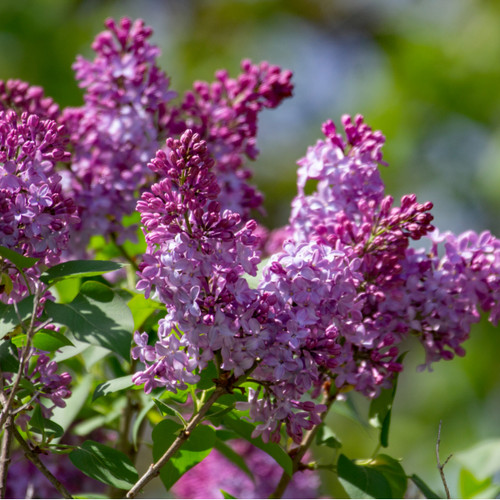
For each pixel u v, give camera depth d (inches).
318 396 69.0
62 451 66.9
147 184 73.0
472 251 69.0
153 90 73.0
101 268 65.5
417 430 137.9
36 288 65.1
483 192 148.8
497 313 69.2
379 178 69.1
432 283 68.6
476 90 154.6
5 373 66.4
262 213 73.5
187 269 64.6
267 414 65.6
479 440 136.6
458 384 138.6
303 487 78.7
